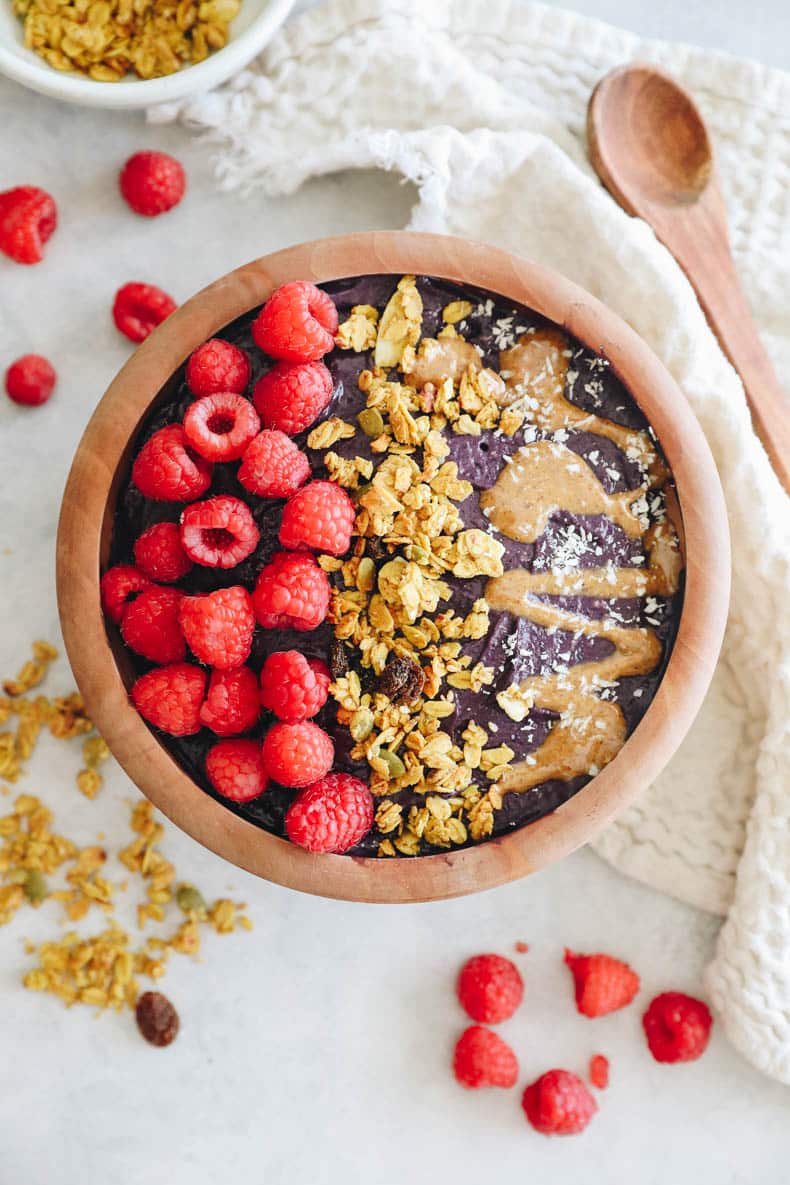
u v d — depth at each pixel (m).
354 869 0.42
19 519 0.49
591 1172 0.50
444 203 0.48
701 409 0.46
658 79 0.48
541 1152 0.50
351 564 0.42
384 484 0.42
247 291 0.42
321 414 0.42
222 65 0.46
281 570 0.41
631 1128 0.50
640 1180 0.50
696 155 0.48
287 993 0.50
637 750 0.42
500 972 0.49
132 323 0.49
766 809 0.47
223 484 0.42
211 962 0.50
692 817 0.49
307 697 0.40
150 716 0.42
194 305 0.42
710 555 0.42
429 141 0.47
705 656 0.42
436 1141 0.50
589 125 0.48
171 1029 0.49
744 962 0.47
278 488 0.41
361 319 0.43
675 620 0.43
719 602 0.42
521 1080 0.50
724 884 0.49
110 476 0.42
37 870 0.49
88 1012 0.50
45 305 0.50
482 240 0.49
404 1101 0.50
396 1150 0.50
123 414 0.42
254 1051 0.50
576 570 0.42
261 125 0.49
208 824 0.42
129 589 0.42
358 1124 0.50
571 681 0.42
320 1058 0.50
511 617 0.42
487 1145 0.50
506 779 0.43
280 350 0.41
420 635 0.42
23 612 0.49
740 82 0.49
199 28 0.48
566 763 0.43
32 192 0.48
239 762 0.41
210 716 0.41
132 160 0.49
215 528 0.41
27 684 0.49
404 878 0.42
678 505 0.43
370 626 0.42
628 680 0.43
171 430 0.41
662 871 0.49
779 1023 0.47
